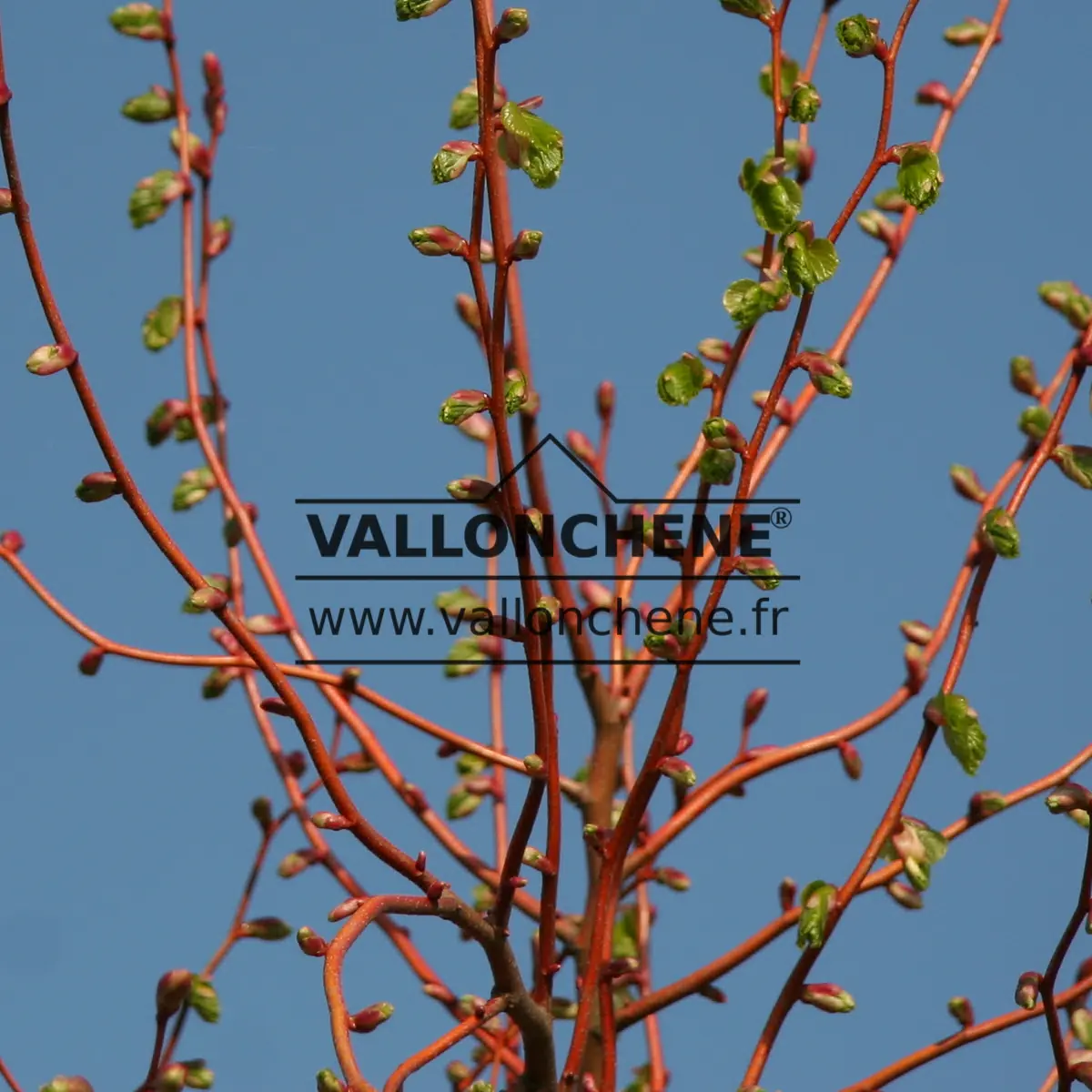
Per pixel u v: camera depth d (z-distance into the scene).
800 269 1.26
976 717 1.29
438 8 1.26
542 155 1.25
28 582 1.36
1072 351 1.35
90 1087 1.31
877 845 1.29
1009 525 1.30
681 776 1.29
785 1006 1.30
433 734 1.38
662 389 1.29
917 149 1.27
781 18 1.30
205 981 1.32
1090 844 1.29
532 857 1.30
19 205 1.25
